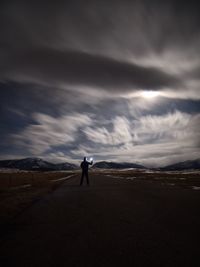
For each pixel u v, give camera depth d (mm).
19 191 17094
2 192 16344
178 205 9797
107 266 3707
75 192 15805
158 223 6617
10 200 11812
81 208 9445
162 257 4027
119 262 3857
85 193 15016
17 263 3902
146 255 4137
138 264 3754
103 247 4641
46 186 22406
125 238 5211
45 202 11398
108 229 6066
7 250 4559
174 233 5551
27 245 4855
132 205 9906
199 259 3914
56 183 26859
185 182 26125
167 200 11375
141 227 6199
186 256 4055
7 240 5234
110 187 19219
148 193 14539
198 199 11672
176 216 7539
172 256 4066
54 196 13875
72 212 8625
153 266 3662
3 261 4004
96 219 7328
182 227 6121
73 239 5246
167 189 17250
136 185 21328
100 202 10977
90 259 4023
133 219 7184
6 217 7754
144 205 9859
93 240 5133
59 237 5434
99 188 18469
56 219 7461
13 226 6570
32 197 13320
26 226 6562
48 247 4711
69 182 28719
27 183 26734
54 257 4156
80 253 4336
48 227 6422
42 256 4211
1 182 28531
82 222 6961
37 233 5801
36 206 10180
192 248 4461
